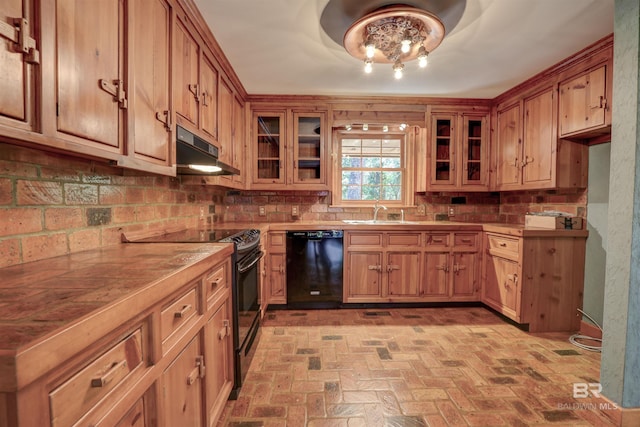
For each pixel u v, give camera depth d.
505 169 3.21
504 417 1.54
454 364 2.04
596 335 2.47
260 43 2.16
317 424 1.49
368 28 1.84
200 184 2.47
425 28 1.83
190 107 1.79
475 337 2.46
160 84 1.41
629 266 1.50
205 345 1.26
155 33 1.36
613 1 1.69
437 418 1.54
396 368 1.99
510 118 3.13
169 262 1.09
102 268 1.00
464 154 3.41
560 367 2.01
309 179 3.34
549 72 2.58
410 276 3.15
